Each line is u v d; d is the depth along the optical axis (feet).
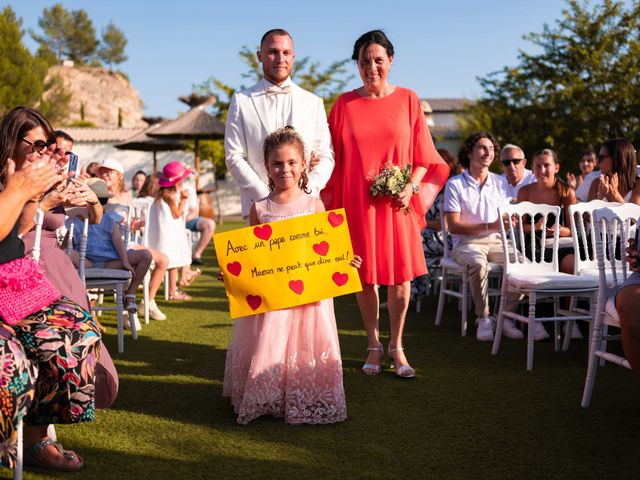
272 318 11.68
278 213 12.29
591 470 9.52
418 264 14.85
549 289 15.37
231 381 12.23
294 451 10.31
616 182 18.58
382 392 13.43
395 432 11.13
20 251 8.64
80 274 15.46
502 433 11.02
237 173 13.69
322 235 11.94
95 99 310.65
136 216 23.30
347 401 12.84
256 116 13.82
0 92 127.03
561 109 89.20
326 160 14.12
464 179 19.89
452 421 11.64
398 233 14.57
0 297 8.15
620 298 10.87
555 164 20.48
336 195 15.10
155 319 21.29
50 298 8.72
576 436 10.84
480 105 102.01
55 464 9.46
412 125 14.96
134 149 76.84
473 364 15.69
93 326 8.96
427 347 17.52
